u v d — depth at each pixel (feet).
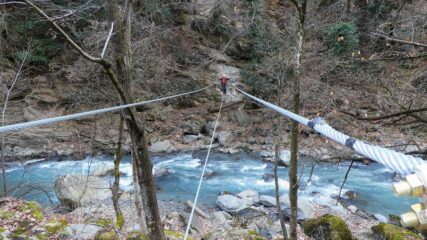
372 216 30.01
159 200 33.65
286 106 26.86
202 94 58.18
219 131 53.16
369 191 34.94
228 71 58.70
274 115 38.55
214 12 60.39
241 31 57.26
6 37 48.96
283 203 30.94
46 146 45.91
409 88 17.61
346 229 25.07
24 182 34.47
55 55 52.01
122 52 12.22
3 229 20.93
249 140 50.52
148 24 32.32
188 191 36.09
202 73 58.54
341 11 38.52
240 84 57.31
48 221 23.09
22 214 23.40
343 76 29.17
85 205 29.73
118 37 12.17
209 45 61.98
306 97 26.43
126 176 39.09
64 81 51.42
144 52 29.37
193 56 58.29
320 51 34.68
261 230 27.61
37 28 48.65
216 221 28.91
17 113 48.55
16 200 25.94
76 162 40.88
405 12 19.52
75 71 32.55
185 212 30.14
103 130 45.55
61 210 29.14
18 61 48.39
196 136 53.01
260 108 53.93
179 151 49.60
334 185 36.11
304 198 33.14
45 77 51.75
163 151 49.26
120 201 31.27
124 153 45.91
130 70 12.46
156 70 37.88
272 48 45.60
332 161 31.22
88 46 26.30
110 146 43.65
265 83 49.06
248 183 38.17
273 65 35.83
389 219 29.17
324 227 25.11
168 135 53.06
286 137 45.96
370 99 25.21
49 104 50.26
